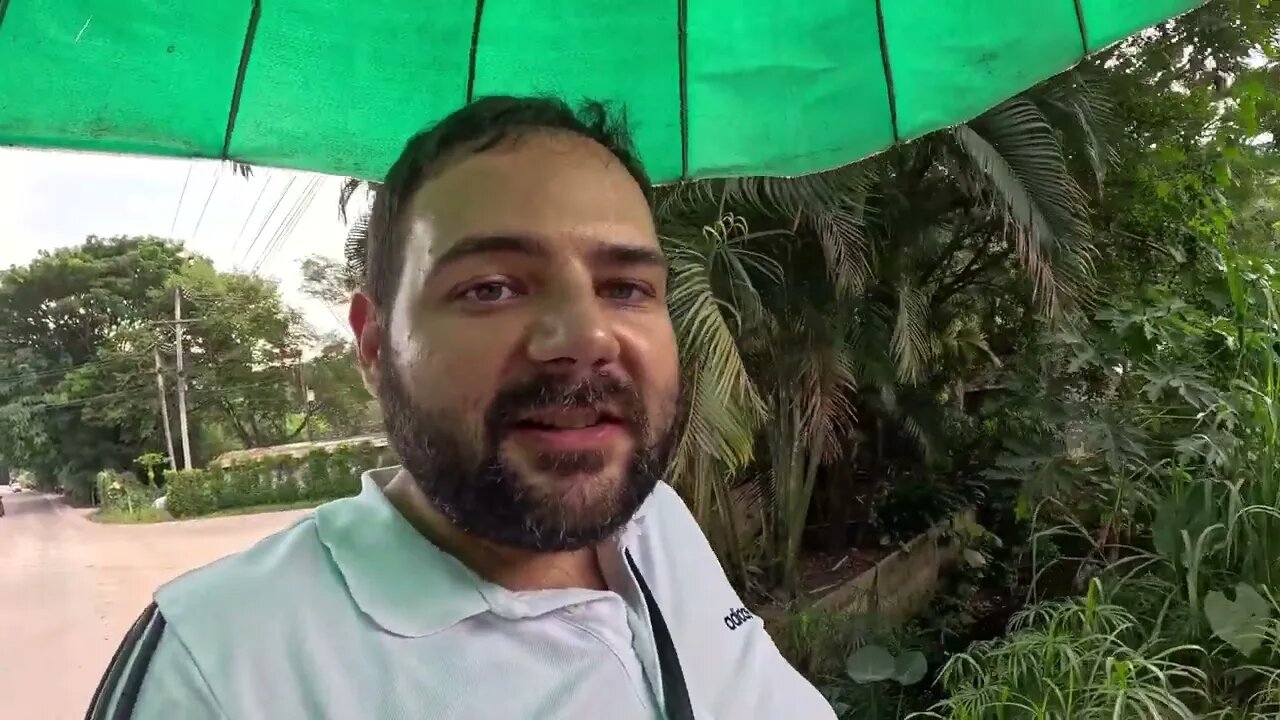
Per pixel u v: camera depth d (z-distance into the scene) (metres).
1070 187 3.48
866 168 3.30
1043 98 3.70
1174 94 4.26
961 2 0.88
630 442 0.66
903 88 0.95
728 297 3.27
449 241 0.64
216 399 13.28
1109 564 3.11
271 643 0.62
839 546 4.92
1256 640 2.06
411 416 0.65
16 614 5.05
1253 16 4.10
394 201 0.70
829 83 0.97
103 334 13.33
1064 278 3.47
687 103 1.00
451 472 0.63
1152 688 1.94
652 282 0.70
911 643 3.64
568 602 0.73
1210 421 2.97
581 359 0.62
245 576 0.67
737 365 2.84
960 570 4.56
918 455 4.97
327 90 0.85
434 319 0.64
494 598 0.69
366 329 0.75
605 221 0.67
